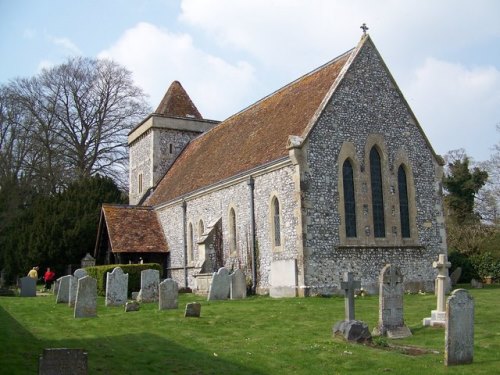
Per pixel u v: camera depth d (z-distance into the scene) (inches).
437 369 374.9
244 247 986.1
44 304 870.4
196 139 1557.6
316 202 859.4
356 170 910.4
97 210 1496.1
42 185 1771.7
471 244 1416.1
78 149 1847.9
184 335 531.2
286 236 874.1
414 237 950.4
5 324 611.5
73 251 1427.2
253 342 488.4
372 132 939.3
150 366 403.2
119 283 823.7
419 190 975.0
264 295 911.7
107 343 496.1
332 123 899.4
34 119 1750.7
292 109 1032.2
